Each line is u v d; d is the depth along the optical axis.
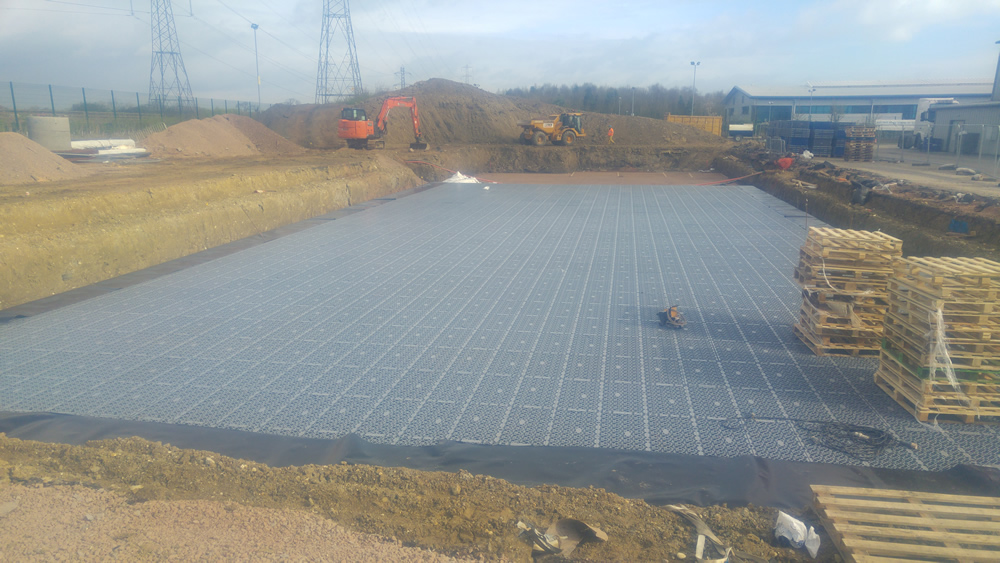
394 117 43.78
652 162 37.28
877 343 7.09
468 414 5.84
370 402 6.09
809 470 4.73
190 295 9.70
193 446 5.20
